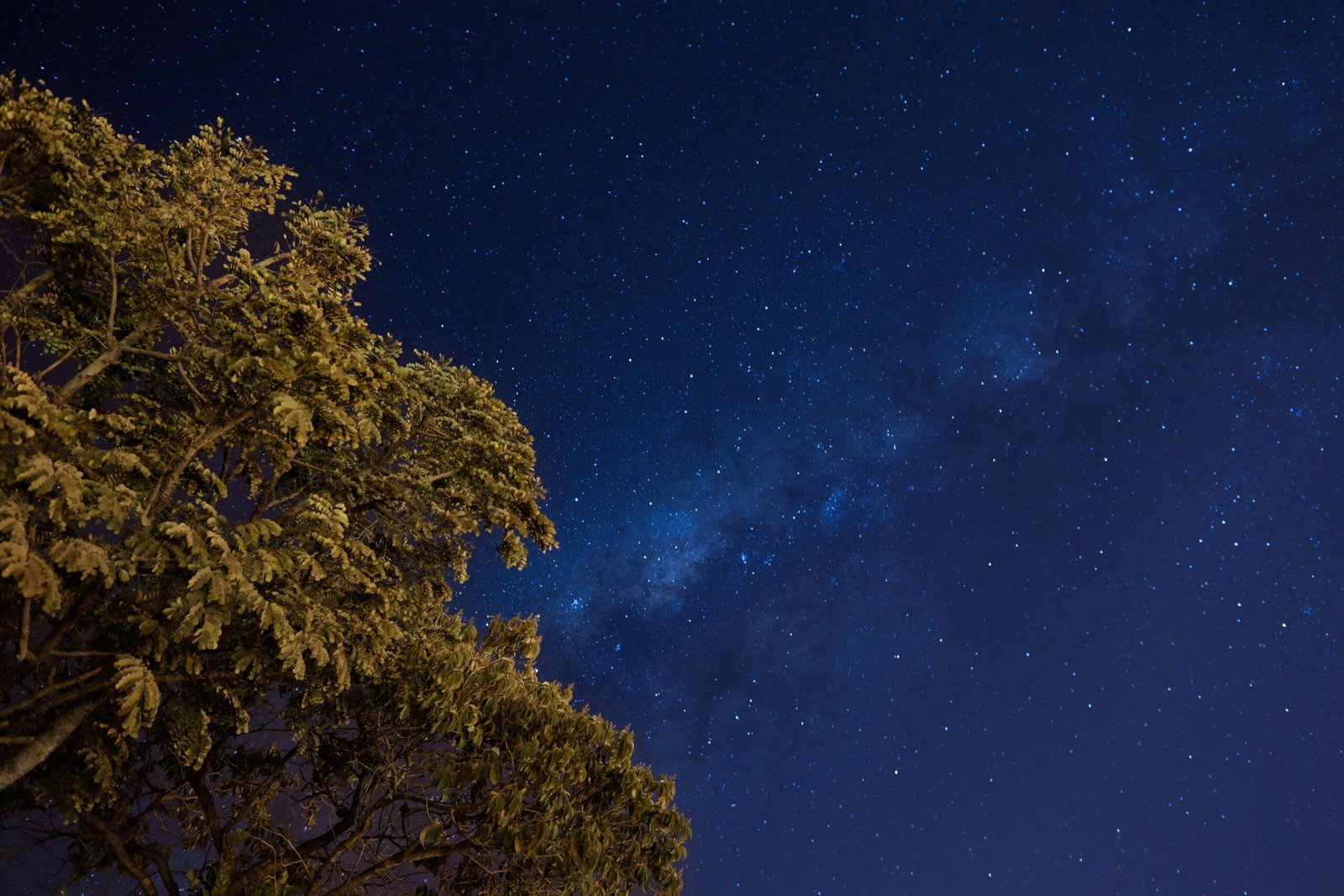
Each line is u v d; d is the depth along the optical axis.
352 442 11.15
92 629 10.30
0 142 9.50
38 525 9.08
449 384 12.59
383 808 12.81
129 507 9.05
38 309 10.52
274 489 11.96
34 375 9.21
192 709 10.52
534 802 12.04
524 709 12.56
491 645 13.35
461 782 11.80
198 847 12.81
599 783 12.90
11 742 9.27
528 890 11.97
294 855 11.94
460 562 13.02
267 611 9.35
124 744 10.02
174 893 11.62
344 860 12.94
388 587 12.17
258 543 9.98
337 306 10.92
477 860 12.14
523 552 12.50
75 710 9.64
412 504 12.07
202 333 10.37
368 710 12.59
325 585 11.03
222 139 10.99
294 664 9.63
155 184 10.52
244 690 11.50
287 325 10.11
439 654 12.02
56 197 10.17
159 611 9.61
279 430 10.39
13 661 10.25
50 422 8.48
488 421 12.37
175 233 10.92
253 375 10.15
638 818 12.79
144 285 10.53
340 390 10.14
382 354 12.00
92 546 8.73
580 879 11.62
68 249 10.41
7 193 9.80
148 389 11.05
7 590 9.62
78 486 8.45
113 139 10.32
